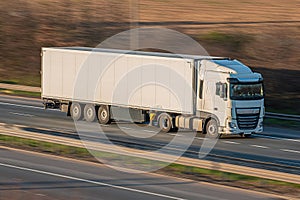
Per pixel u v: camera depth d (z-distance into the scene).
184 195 49.81
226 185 53.56
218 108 79.56
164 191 50.91
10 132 74.00
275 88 116.19
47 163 59.66
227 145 75.12
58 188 51.09
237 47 139.62
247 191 51.53
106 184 52.69
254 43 142.50
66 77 89.00
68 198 48.38
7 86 116.56
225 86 79.50
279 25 157.12
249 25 156.25
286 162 66.12
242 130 80.06
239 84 79.88
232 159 66.19
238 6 182.38
